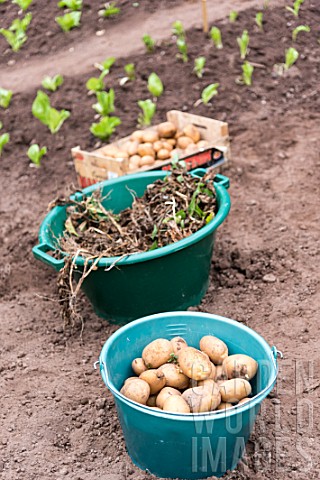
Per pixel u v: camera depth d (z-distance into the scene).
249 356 1.85
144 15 4.29
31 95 3.68
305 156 2.94
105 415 1.96
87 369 2.10
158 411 1.66
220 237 2.55
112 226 2.29
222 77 3.57
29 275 2.53
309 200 2.68
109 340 1.84
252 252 2.45
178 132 3.01
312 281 2.30
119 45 4.00
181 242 2.09
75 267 2.11
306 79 3.54
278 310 2.21
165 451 1.73
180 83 3.58
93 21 4.31
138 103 3.25
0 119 3.53
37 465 1.84
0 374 2.12
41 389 2.05
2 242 2.73
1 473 1.83
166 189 2.29
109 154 2.83
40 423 1.95
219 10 4.15
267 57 3.68
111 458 1.85
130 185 2.42
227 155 2.91
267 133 3.13
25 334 2.26
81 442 1.89
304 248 2.44
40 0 4.59
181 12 4.25
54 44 4.18
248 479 1.76
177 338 1.89
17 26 4.22
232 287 2.35
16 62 4.12
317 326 2.14
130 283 2.15
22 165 3.21
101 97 3.17
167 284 2.18
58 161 3.19
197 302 2.28
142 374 1.81
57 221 2.31
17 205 2.96
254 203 2.71
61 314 2.25
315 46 3.79
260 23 3.85
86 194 2.37
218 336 1.90
